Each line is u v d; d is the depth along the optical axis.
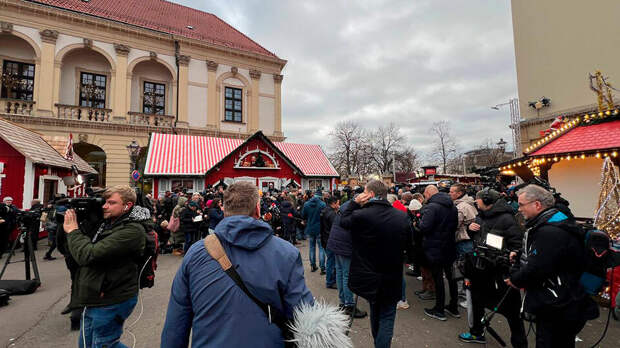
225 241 1.32
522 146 14.59
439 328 3.49
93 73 22.53
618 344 3.05
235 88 27.00
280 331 1.27
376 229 2.56
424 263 4.46
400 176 34.22
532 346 3.07
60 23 20.34
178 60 24.25
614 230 3.98
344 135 39.88
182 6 31.62
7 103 18.42
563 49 13.11
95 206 2.31
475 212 4.28
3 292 4.36
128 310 2.31
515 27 15.18
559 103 13.20
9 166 9.06
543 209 2.17
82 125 19.88
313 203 6.25
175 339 1.29
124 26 22.23
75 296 2.34
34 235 8.32
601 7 11.95
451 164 42.16
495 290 2.83
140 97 24.12
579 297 1.96
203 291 1.25
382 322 2.60
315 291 4.96
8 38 20.03
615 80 11.52
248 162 16.22
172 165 14.75
